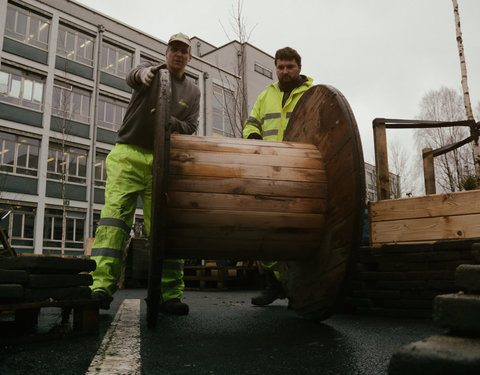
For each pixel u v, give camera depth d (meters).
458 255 3.10
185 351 1.94
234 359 1.77
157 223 2.19
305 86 4.16
